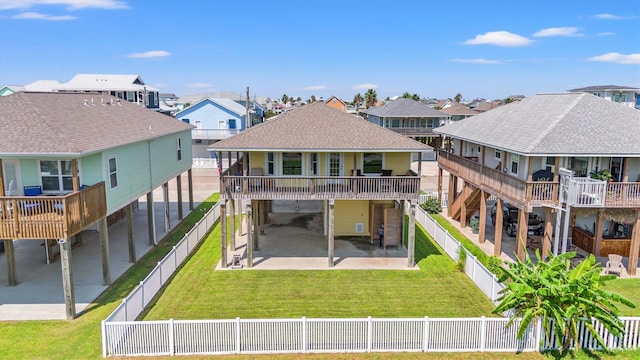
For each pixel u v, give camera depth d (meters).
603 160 19.42
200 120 51.84
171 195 34.41
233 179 18.45
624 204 17.44
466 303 15.38
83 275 17.64
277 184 20.83
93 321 13.79
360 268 18.70
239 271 18.30
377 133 19.69
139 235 23.34
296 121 20.59
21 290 16.08
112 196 17.25
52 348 12.16
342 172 21.09
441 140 54.66
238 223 25.28
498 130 22.06
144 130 21.11
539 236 21.25
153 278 15.49
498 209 19.95
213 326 11.95
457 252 19.19
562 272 12.43
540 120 20.19
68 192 16.77
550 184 17.53
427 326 12.24
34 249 20.58
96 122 18.44
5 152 13.84
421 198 29.84
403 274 18.09
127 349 11.88
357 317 14.28
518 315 12.39
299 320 12.05
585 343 12.34
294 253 20.62
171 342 11.92
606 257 19.75
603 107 19.78
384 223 21.19
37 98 17.58
